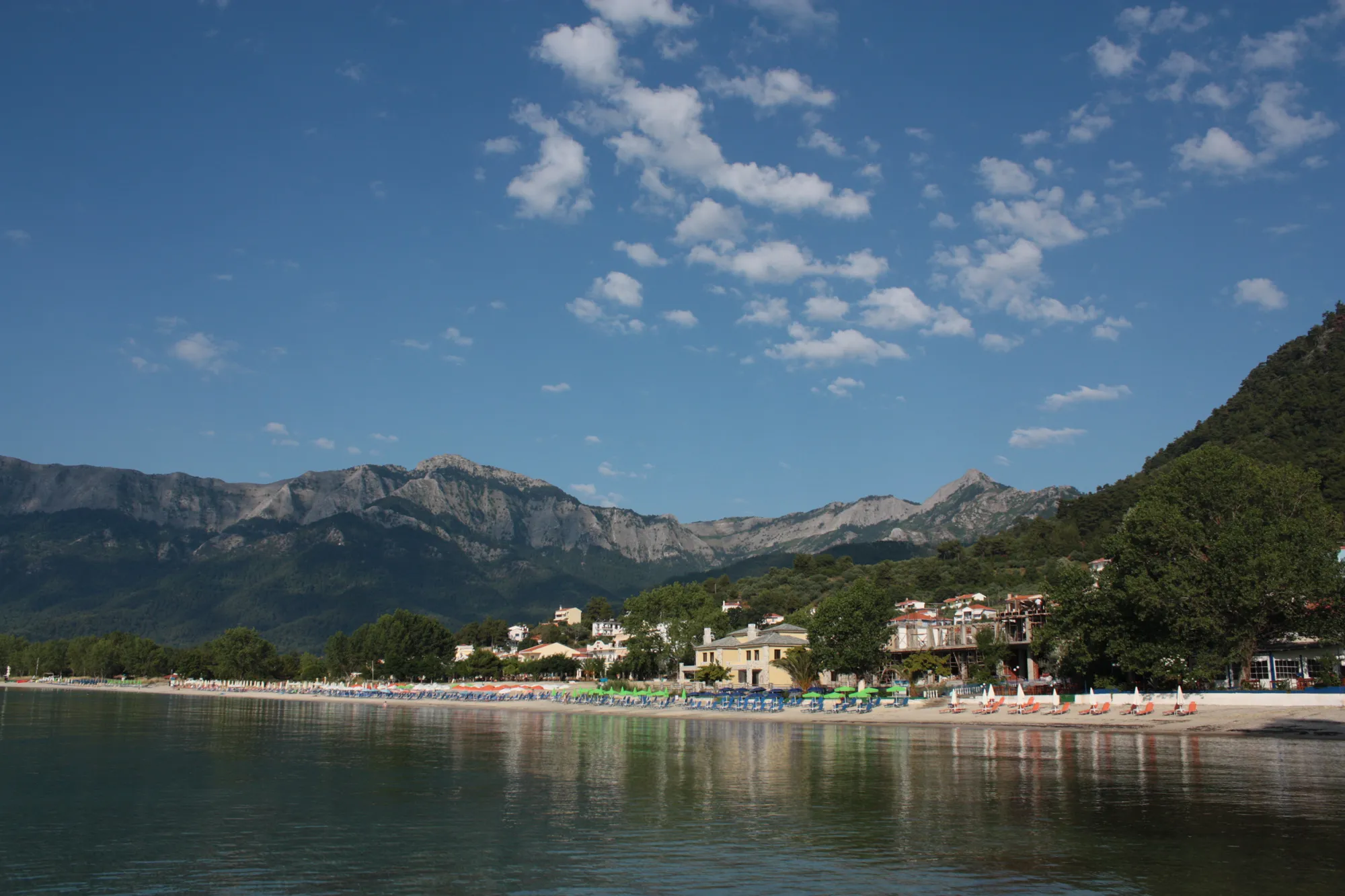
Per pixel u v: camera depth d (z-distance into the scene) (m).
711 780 49.34
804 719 94.00
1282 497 83.69
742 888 28.12
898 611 196.50
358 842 34.66
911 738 70.94
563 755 62.59
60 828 37.81
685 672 176.38
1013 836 34.47
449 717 111.00
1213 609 78.94
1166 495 87.62
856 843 33.72
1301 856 31.09
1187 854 31.53
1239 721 71.06
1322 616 78.69
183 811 41.47
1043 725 78.81
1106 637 87.56
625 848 33.38
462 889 28.31
